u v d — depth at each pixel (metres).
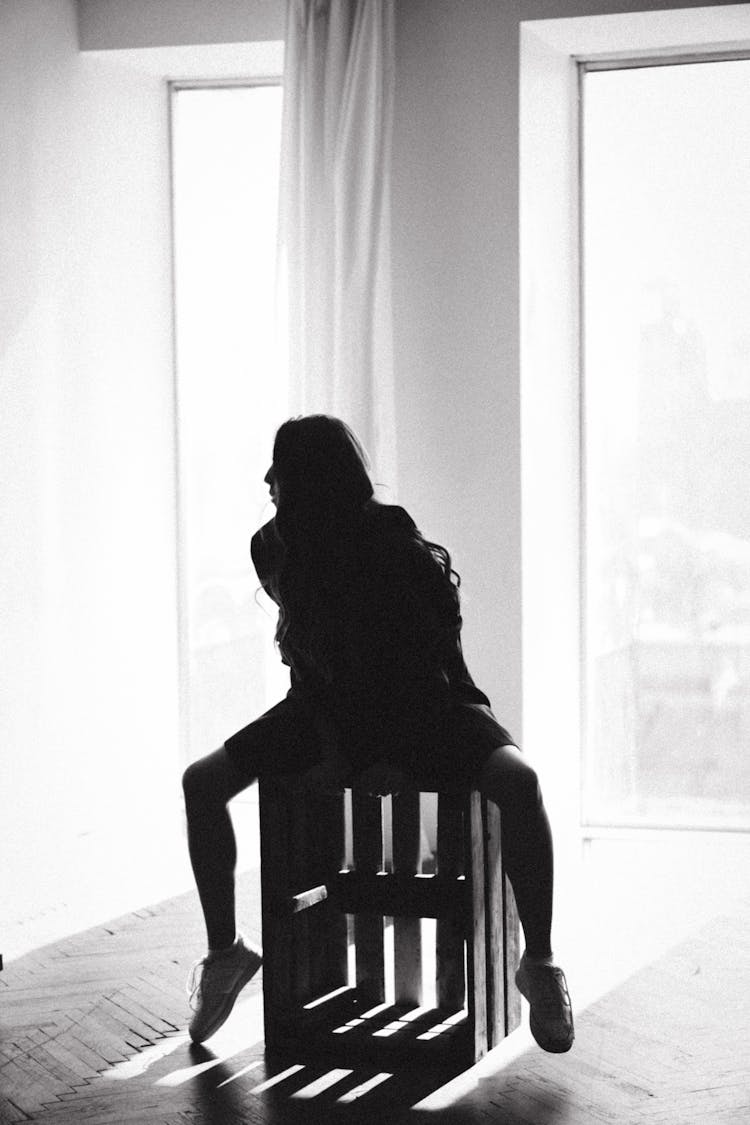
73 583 3.98
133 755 4.33
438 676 2.53
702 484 4.23
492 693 3.93
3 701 3.64
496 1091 2.39
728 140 4.14
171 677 4.58
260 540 2.63
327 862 2.71
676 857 4.07
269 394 4.55
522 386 3.90
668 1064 2.49
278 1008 2.62
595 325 4.29
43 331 3.81
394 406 3.93
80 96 4.02
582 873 3.90
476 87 3.87
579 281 4.29
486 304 3.90
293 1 3.87
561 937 3.27
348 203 3.83
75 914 3.56
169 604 4.56
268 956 2.58
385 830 3.80
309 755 2.58
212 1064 2.54
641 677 4.32
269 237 4.50
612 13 3.77
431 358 3.95
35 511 3.78
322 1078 2.47
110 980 3.03
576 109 4.23
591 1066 2.49
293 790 2.67
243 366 4.56
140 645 4.38
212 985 2.63
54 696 3.88
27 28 3.72
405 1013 2.72
